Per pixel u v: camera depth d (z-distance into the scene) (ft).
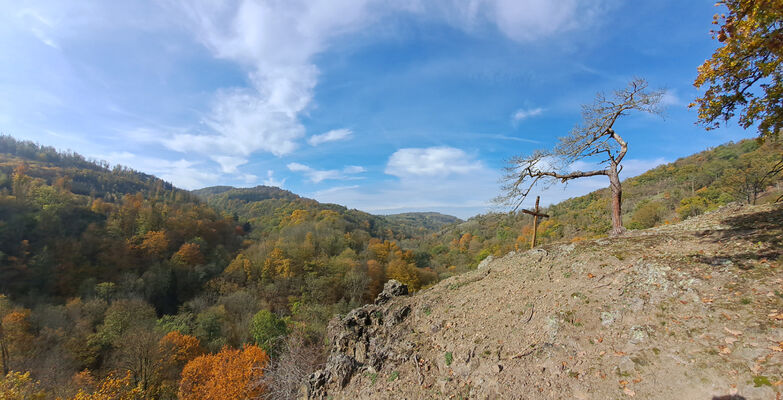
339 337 26.96
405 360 21.12
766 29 17.19
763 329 13.14
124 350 82.64
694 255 20.06
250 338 104.12
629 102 32.42
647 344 14.87
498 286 26.43
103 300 117.39
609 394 13.19
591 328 17.34
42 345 87.86
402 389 18.63
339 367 22.61
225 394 59.26
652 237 25.49
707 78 20.13
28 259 123.65
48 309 103.09
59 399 62.80
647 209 116.06
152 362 79.30
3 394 58.59
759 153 92.12
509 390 15.53
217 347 95.86
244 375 60.18
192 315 115.55
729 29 18.51
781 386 10.62
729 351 12.83
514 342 18.76
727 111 21.66
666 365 13.37
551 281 23.54
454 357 19.57
